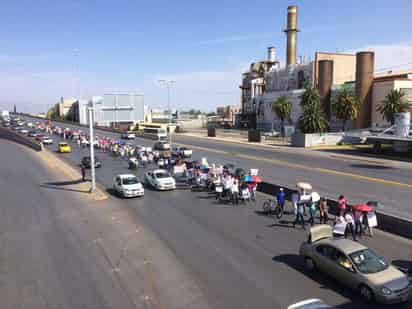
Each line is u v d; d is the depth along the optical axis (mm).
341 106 66312
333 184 29562
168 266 14133
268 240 17000
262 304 11172
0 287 12758
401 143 47469
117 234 18172
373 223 17406
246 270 13680
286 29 101750
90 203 24984
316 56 86688
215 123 148500
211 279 12945
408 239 16891
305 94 67750
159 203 24562
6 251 16234
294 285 12422
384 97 66812
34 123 145125
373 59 69000
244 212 22016
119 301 11578
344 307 10961
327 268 12742
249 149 58969
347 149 56281
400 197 24906
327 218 19891
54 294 12164
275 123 97625
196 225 19438
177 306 11180
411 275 12977
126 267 14156
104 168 41906
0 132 102188
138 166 42812
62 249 16297
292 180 31406
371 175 33781
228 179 25562
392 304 11062
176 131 107500
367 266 11781
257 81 114562
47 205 24797
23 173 39656
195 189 29047
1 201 26328
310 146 61188
